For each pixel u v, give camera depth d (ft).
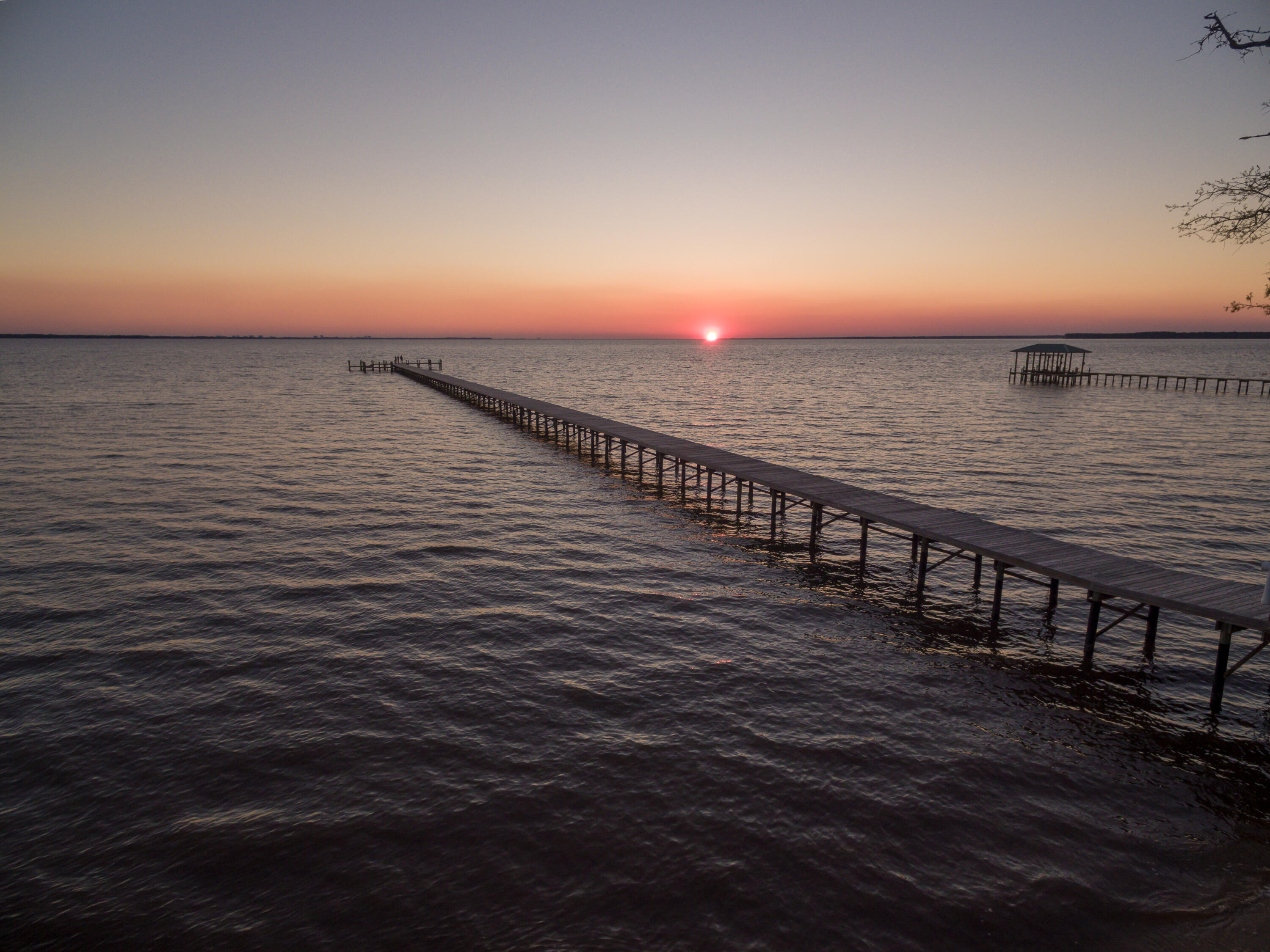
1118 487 95.71
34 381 261.85
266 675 42.06
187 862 27.20
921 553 56.18
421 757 34.12
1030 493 91.86
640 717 38.11
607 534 73.72
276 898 25.52
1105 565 46.96
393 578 59.00
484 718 37.70
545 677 42.42
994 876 26.94
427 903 25.34
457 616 51.34
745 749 35.17
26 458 109.60
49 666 42.86
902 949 23.56
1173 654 46.44
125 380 274.57
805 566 64.13
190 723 36.91
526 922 24.59
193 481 95.45
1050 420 168.14
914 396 237.86
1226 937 24.17
